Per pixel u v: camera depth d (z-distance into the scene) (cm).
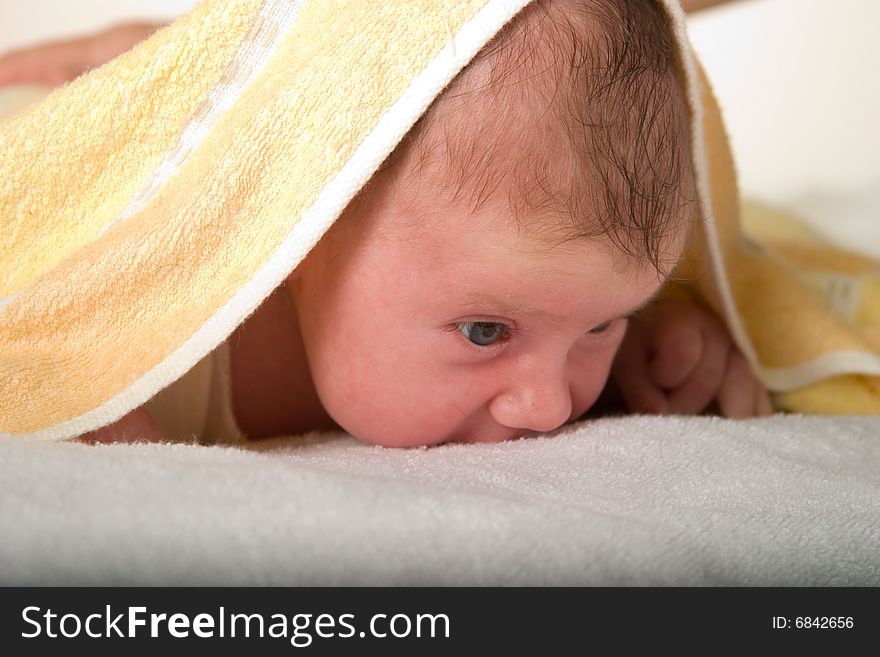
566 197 65
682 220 72
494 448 67
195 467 49
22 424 64
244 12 69
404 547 43
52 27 194
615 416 84
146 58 70
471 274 67
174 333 66
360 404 74
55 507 42
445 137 65
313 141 65
